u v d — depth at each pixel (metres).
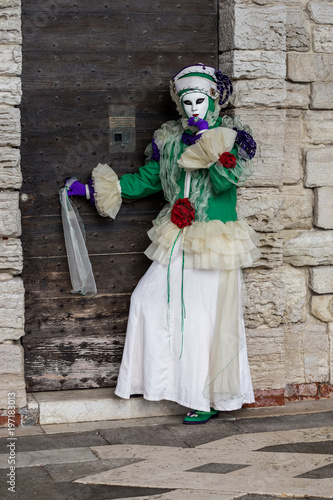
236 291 4.31
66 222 4.46
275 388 4.77
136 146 4.68
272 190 4.70
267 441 4.07
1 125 4.14
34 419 4.34
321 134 4.93
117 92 4.62
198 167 4.19
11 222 4.19
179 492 3.38
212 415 4.50
